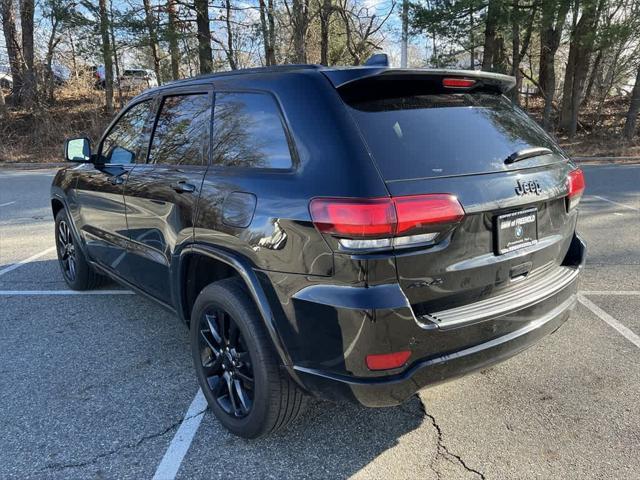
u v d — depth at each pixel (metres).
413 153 2.34
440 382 2.37
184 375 3.47
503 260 2.52
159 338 4.03
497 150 2.60
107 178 3.94
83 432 2.87
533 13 16.02
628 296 4.70
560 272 2.95
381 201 2.14
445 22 16.08
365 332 2.17
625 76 19.73
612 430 2.83
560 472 2.53
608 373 3.40
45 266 5.93
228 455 2.69
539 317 2.67
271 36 20.30
